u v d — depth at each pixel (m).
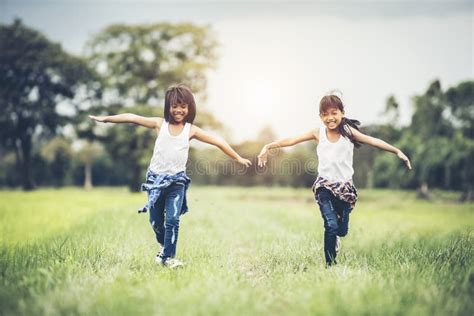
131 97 48.19
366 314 3.89
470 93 38.69
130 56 47.28
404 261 6.18
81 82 47.34
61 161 60.94
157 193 6.23
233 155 6.62
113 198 29.19
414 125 39.69
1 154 56.59
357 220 15.80
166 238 6.30
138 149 44.44
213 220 13.39
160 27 48.12
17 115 46.22
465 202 34.66
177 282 4.92
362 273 5.30
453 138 37.25
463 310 4.08
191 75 47.16
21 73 46.22
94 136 47.47
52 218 14.60
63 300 4.18
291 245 7.96
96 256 6.41
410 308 4.00
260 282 5.64
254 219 15.10
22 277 5.04
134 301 4.18
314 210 21.42
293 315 3.97
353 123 6.50
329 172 6.47
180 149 6.39
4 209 17.95
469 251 6.55
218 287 4.54
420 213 22.28
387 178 39.69
